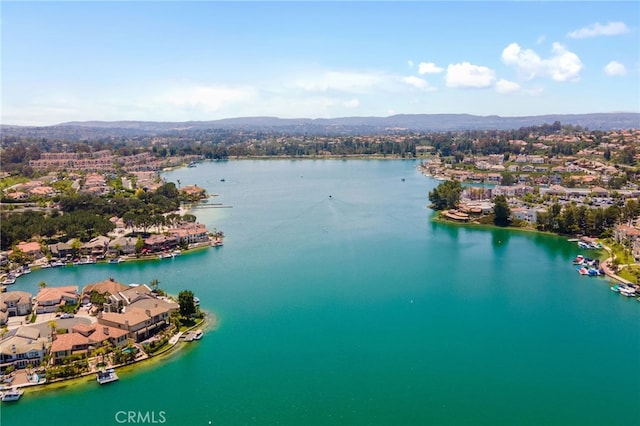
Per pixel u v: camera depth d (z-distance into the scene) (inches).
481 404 5068.9
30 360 5620.1
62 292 7352.4
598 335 6520.7
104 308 6889.8
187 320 6825.8
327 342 6294.3
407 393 5231.3
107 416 4852.4
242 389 5285.4
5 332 6309.1
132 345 6048.2
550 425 4761.3
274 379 5462.6
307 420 4813.0
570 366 5772.6
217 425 4739.2
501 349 6141.7
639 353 6063.0
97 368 5580.7
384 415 4891.7
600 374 5615.2
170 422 4761.3
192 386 5329.7
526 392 5270.7
